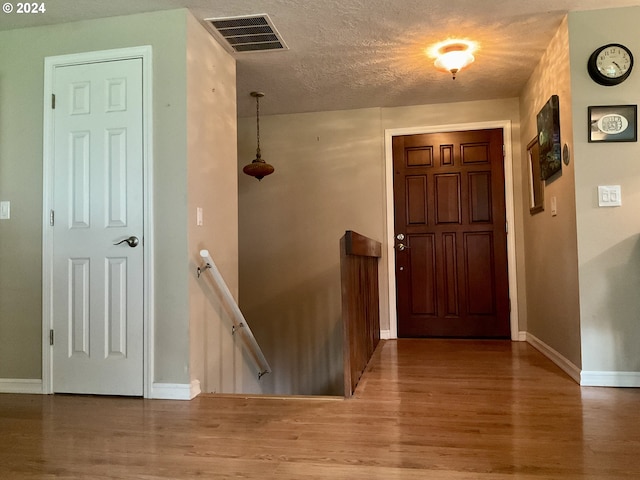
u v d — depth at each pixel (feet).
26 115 8.89
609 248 8.54
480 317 13.71
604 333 8.52
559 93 9.46
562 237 9.63
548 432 6.24
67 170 8.66
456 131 13.97
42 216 8.72
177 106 8.30
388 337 13.94
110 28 8.61
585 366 8.59
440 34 9.52
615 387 8.39
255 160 13.78
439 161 14.05
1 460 5.60
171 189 8.27
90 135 8.60
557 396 7.89
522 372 9.62
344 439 6.08
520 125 13.43
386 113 14.37
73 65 8.71
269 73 11.50
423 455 5.54
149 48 8.43
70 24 8.77
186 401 7.94
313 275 14.66
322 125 14.70
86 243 8.53
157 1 8.08
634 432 6.23
